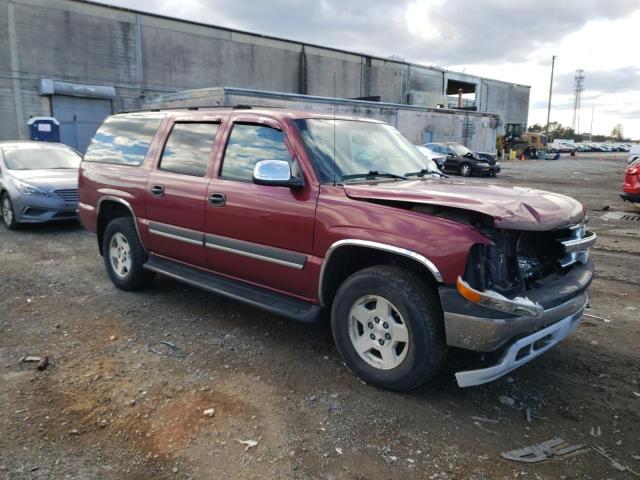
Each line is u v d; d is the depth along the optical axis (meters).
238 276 4.29
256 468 2.65
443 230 3.04
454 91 62.44
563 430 3.04
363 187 3.54
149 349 4.05
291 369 3.75
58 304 5.09
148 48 29.06
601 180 22.45
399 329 3.27
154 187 4.87
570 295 3.30
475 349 2.99
